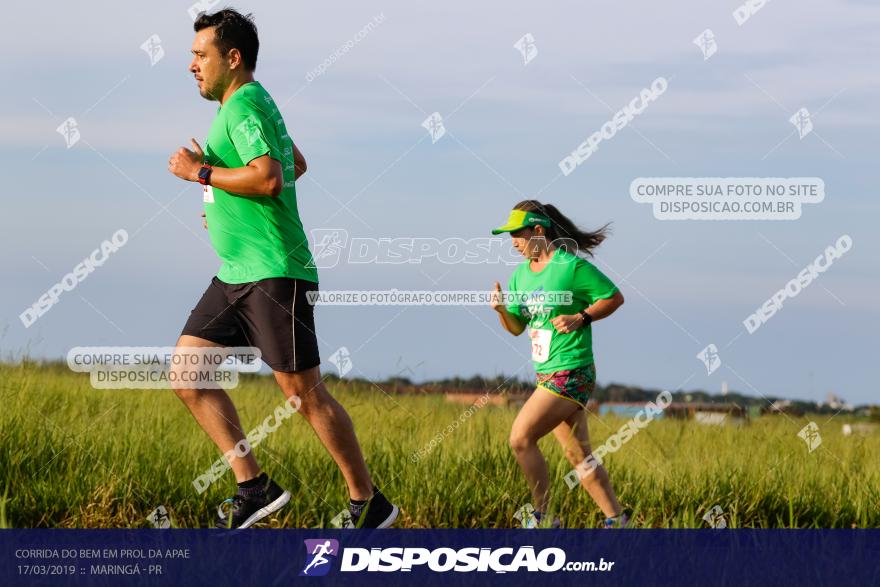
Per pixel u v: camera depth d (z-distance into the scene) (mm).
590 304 11031
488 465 11672
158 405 14016
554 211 11422
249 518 9734
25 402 12883
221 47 9875
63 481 10594
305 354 9609
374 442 12547
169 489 10664
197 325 9719
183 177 9484
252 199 9555
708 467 12273
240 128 9453
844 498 11688
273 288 9516
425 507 10672
